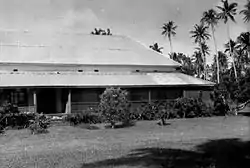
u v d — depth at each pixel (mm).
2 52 34406
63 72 34406
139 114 29312
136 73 36750
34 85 28531
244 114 32562
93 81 31625
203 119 29219
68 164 11578
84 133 21453
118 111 24156
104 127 24594
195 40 77812
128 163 10797
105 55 38219
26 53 35125
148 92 33219
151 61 38562
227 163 8148
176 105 30906
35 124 22531
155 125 25266
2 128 23562
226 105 32969
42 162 12156
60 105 33594
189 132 20484
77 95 31922
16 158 13234
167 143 15445
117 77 34000
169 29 82750
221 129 21562
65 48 38188
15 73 32250
